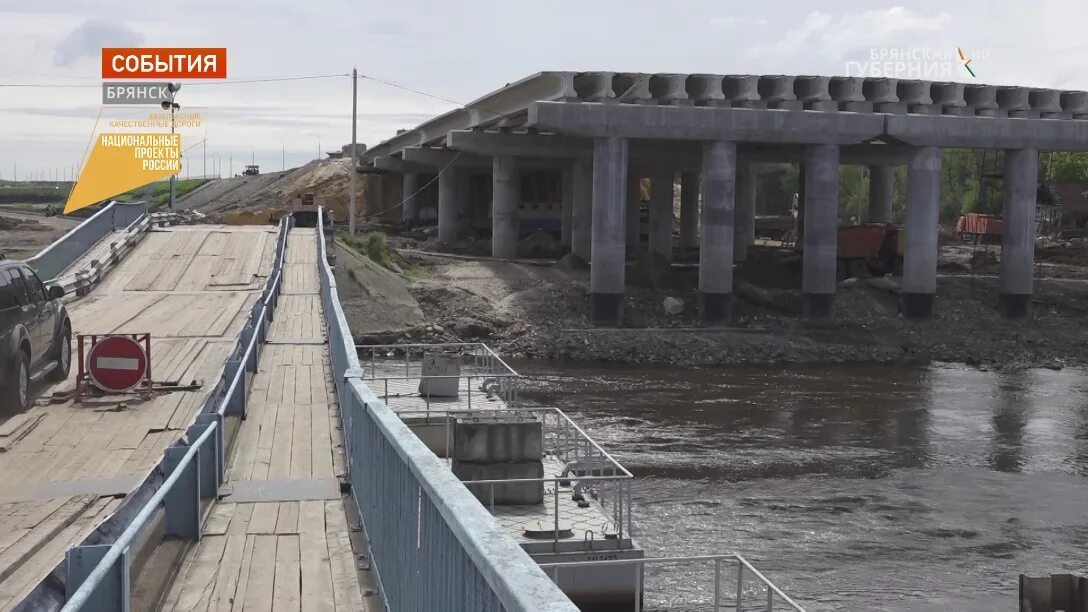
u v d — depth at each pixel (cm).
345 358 1636
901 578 2439
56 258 4303
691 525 2809
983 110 7862
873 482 3291
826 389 5050
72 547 700
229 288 4425
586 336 6238
